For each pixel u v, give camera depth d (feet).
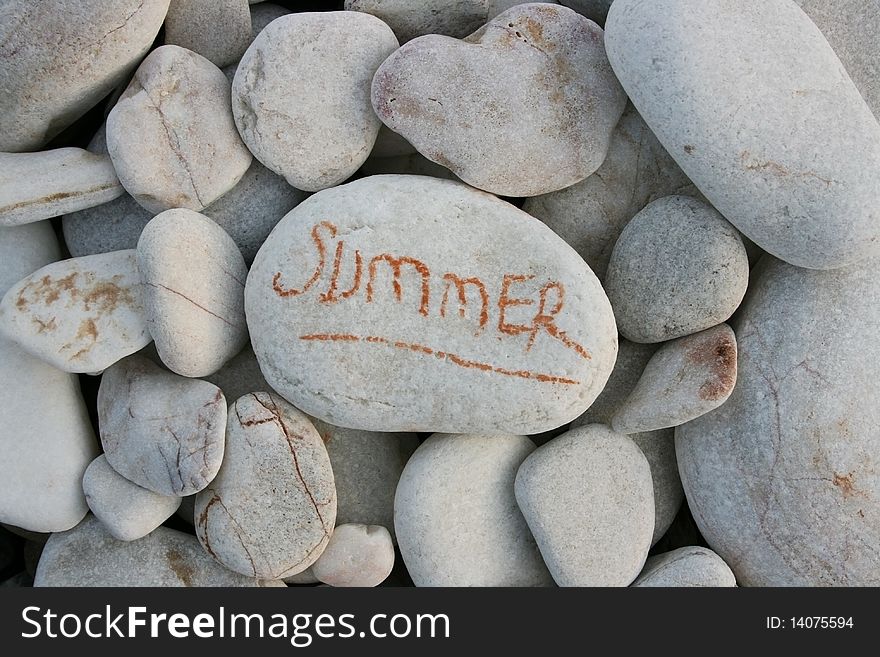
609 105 1.12
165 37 1.17
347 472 1.18
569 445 1.13
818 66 1.05
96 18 1.04
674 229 1.09
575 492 1.12
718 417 1.14
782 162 1.03
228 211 1.16
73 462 1.15
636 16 1.04
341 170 1.13
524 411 1.06
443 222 1.08
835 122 1.04
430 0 1.14
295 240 1.08
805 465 1.09
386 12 1.16
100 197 1.12
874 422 1.09
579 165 1.12
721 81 1.02
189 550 1.16
